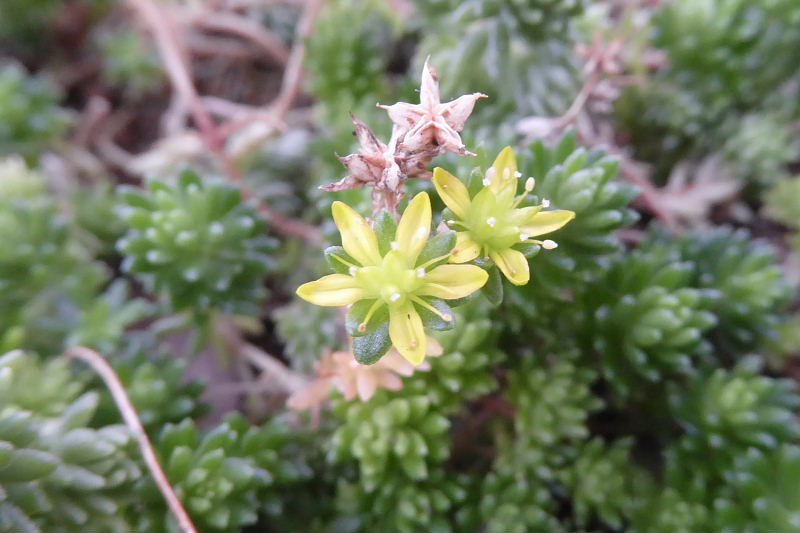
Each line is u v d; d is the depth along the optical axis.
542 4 0.10
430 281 0.07
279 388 0.11
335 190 0.08
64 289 0.11
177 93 0.14
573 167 0.09
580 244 0.09
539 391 0.09
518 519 0.09
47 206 0.11
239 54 0.14
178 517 0.08
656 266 0.09
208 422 0.11
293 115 0.13
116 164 0.14
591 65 0.10
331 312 0.10
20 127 0.12
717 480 0.09
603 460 0.09
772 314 0.10
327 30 0.11
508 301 0.09
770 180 0.11
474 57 0.11
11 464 0.08
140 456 0.09
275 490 0.09
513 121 0.11
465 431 0.10
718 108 0.11
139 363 0.10
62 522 0.08
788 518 0.08
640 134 0.12
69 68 0.14
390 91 0.12
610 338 0.09
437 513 0.09
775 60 0.11
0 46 0.14
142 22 0.14
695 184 0.12
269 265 0.10
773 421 0.09
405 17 0.12
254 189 0.12
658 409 0.10
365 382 0.09
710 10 0.11
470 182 0.08
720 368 0.10
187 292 0.10
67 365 0.10
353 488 0.09
